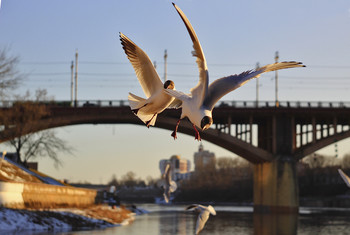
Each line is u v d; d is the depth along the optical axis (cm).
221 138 7412
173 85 890
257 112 7538
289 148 7606
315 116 7662
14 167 4841
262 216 6362
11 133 6094
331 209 9894
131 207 7975
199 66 723
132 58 904
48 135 6538
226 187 16662
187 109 769
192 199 17125
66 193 4678
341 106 7612
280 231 3950
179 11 653
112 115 7238
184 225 4459
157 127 7512
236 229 4084
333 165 14862
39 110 6291
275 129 7612
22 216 3238
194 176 18550
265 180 7644
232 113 7494
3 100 5538
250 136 7525
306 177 14562
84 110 7194
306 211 8556
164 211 8312
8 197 3297
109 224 4206
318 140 7675
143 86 934
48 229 3234
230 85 753
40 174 6450
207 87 733
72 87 8150
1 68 5078
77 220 3878
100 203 6531
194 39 689
